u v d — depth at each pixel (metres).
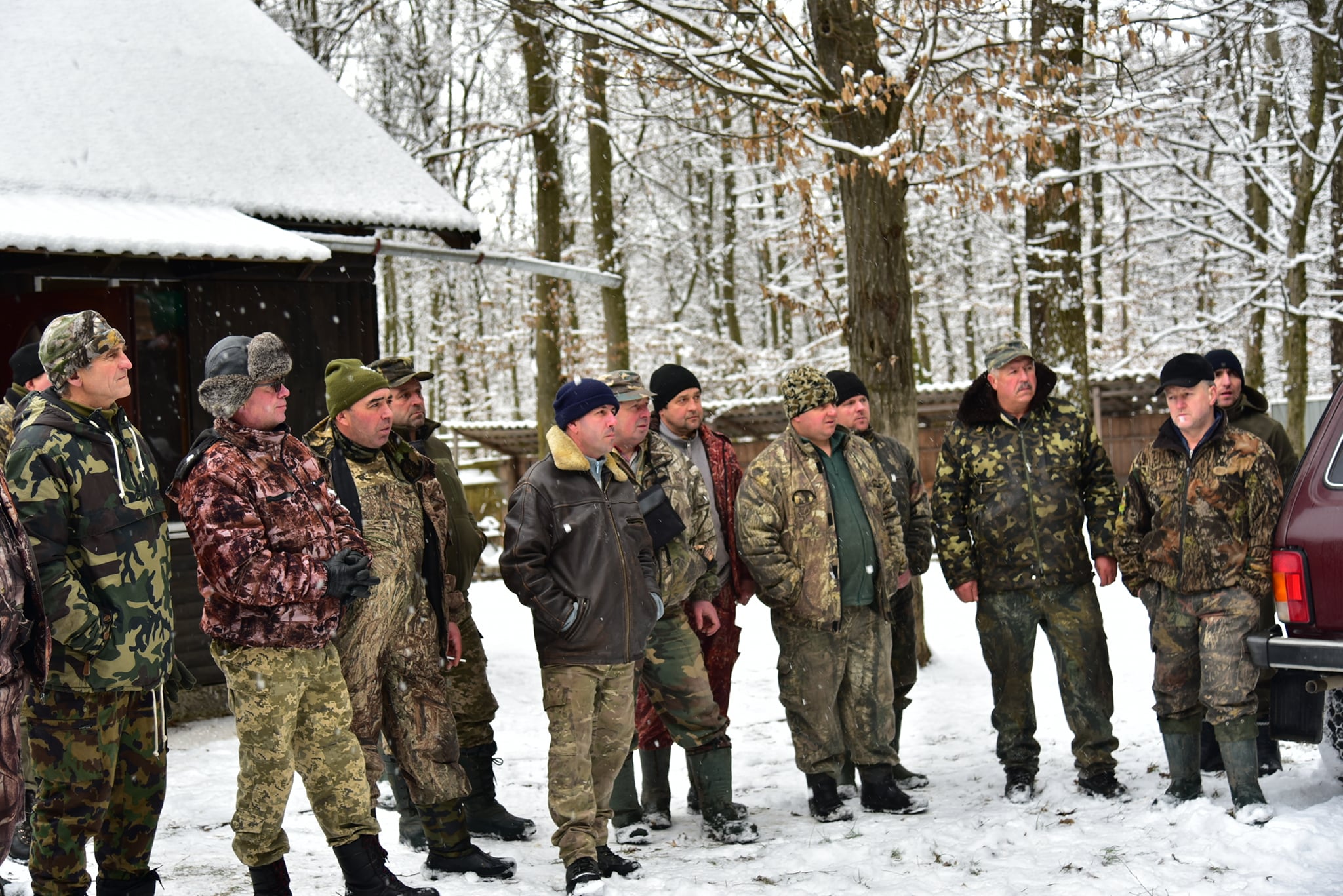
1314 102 13.60
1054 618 5.13
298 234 7.98
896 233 8.15
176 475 3.65
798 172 14.27
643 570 4.36
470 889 4.06
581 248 24.16
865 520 5.08
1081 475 5.28
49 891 3.42
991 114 8.83
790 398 5.02
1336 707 4.74
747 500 5.02
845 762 5.60
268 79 9.38
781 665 5.12
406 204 8.86
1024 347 5.21
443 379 31.08
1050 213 12.16
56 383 3.45
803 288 22.98
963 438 5.32
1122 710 6.79
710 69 8.43
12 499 3.24
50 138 7.84
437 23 17.23
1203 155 18.47
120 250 6.79
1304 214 14.27
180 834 4.96
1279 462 5.59
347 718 3.81
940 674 8.19
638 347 24.42
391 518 4.15
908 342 8.23
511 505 4.23
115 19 9.15
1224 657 4.48
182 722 7.42
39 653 3.13
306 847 4.75
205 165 8.27
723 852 4.52
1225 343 21.30
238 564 3.50
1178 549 4.64
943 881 3.97
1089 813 4.79
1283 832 4.05
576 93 15.35
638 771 6.34
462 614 4.91
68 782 3.41
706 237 26.83
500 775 6.15
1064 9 9.04
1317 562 4.29
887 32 8.35
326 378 4.23
